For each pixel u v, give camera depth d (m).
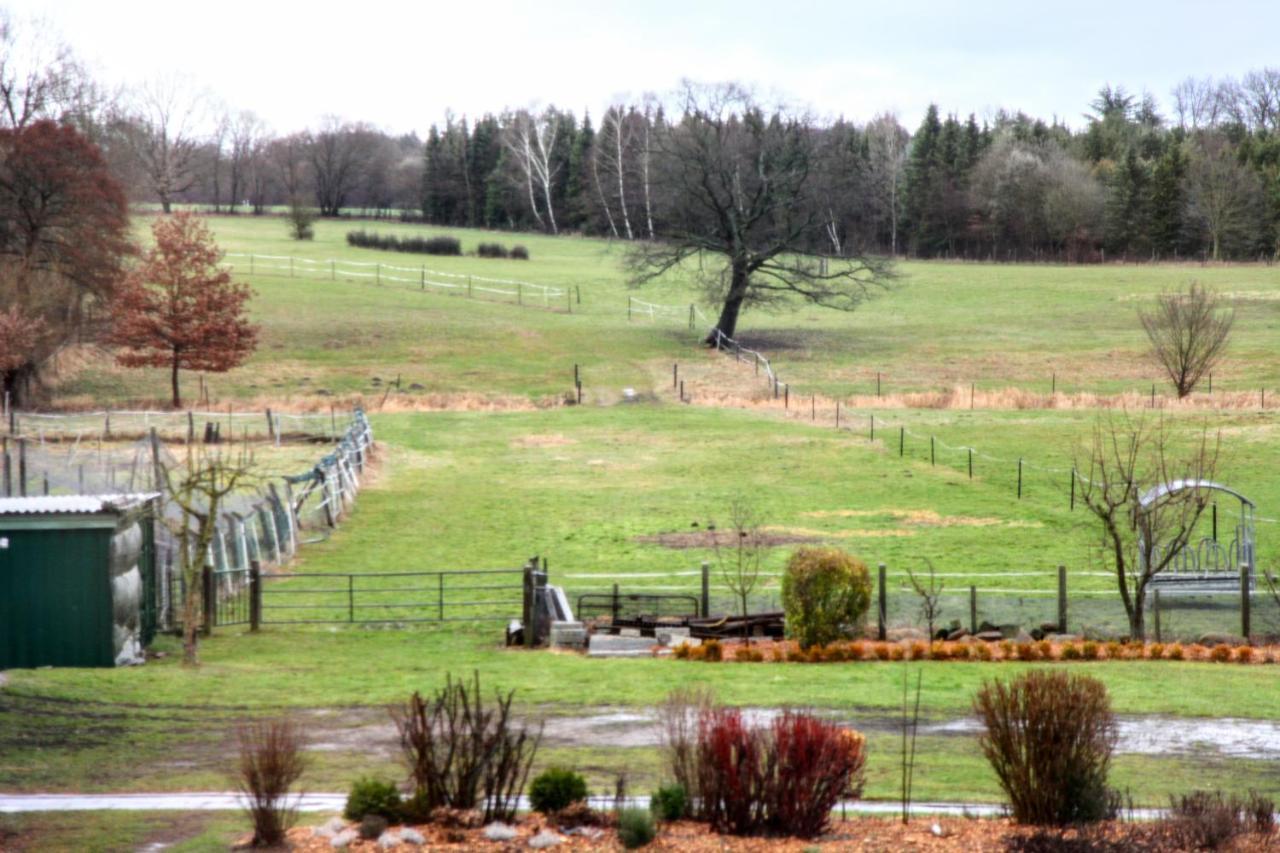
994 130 167.38
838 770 11.50
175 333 64.94
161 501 25.66
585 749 15.68
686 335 85.50
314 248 124.25
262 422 58.31
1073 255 138.88
